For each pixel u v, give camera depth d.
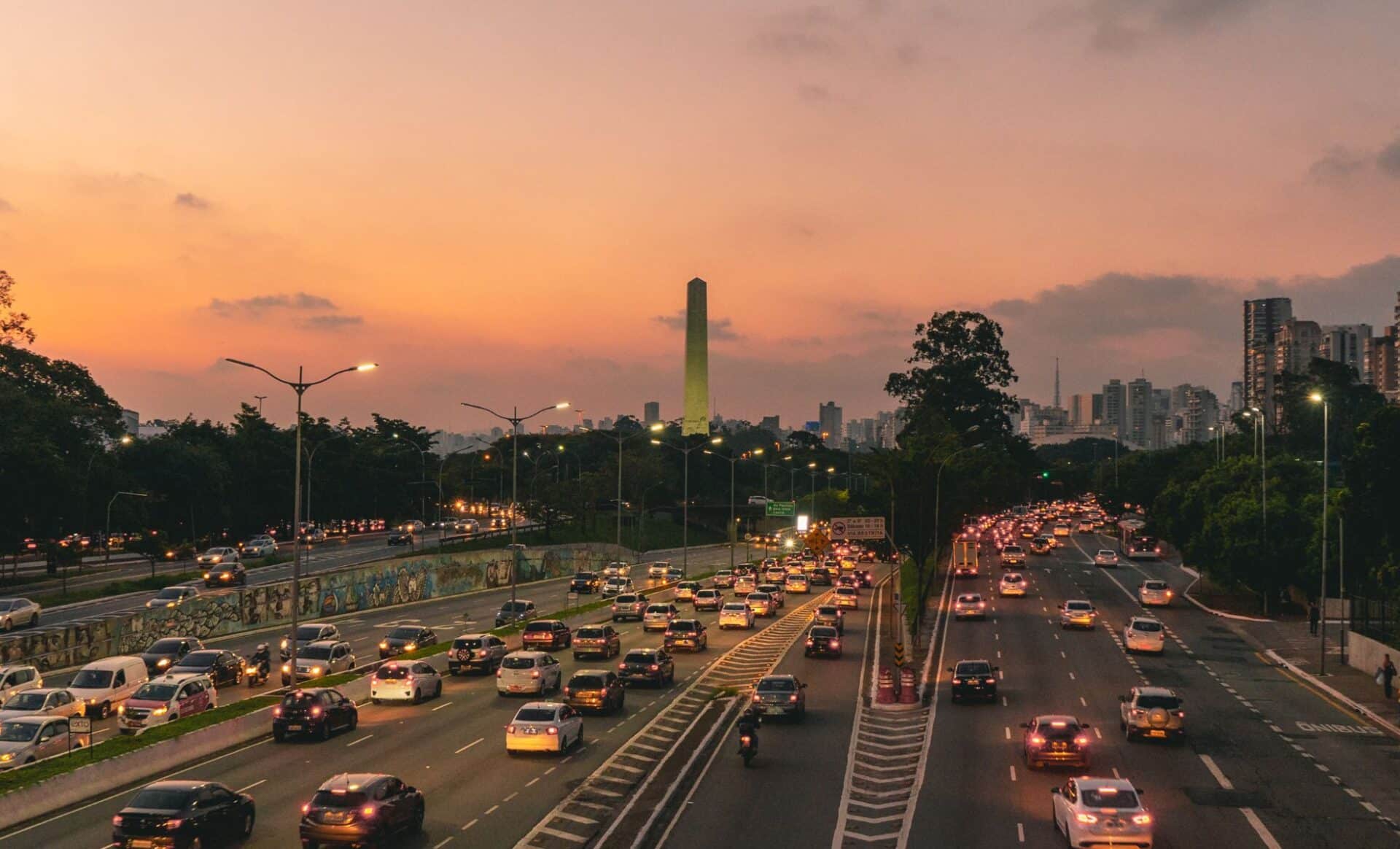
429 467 180.38
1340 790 35.12
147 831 25.58
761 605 88.50
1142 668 60.72
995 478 112.19
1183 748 41.12
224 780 34.22
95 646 61.94
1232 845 29.09
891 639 73.38
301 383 48.56
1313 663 62.97
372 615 87.50
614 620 83.56
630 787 34.00
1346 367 191.75
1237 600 94.81
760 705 45.75
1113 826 27.39
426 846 27.64
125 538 133.62
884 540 93.38
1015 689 54.03
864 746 41.34
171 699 41.72
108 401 128.25
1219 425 165.00
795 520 158.62
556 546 132.75
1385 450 53.22
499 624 76.81
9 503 92.25
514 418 78.25
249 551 118.62
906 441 139.50
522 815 30.59
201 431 144.88
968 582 108.38
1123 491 174.50
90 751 34.44
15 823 29.31
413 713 46.28
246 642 69.62
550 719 38.47
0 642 54.97
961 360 158.00
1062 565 124.69
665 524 190.50
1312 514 82.56
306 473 150.50
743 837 29.33
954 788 34.91
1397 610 58.28
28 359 120.75
